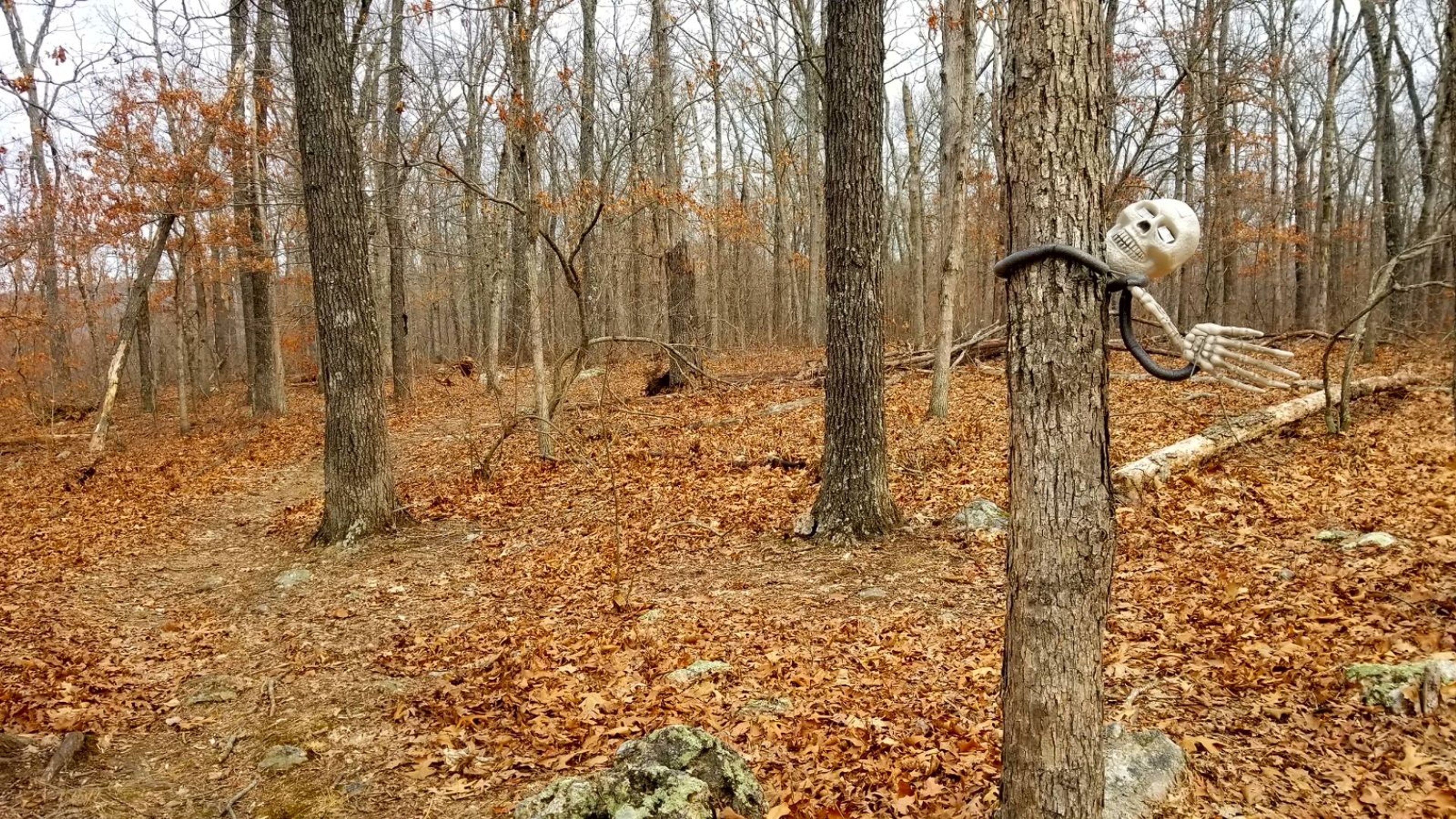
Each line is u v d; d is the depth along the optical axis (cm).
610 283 2033
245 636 634
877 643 546
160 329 3027
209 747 461
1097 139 240
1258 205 2288
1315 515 695
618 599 657
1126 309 242
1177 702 437
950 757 400
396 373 1934
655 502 913
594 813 326
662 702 479
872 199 711
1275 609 529
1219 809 343
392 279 1925
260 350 1847
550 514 917
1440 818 322
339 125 831
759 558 729
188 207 1487
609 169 1272
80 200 1477
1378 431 933
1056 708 252
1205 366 223
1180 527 705
